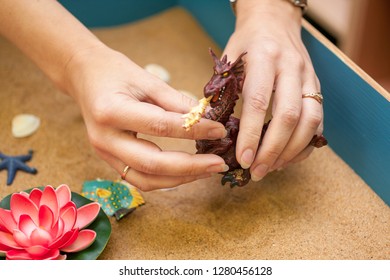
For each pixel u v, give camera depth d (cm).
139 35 98
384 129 65
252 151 59
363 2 90
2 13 68
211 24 95
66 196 61
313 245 63
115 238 64
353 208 67
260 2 72
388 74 98
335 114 73
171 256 62
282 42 65
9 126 78
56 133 77
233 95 57
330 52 71
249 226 65
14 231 57
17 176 71
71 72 65
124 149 59
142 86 61
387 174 66
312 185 70
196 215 66
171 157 59
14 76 87
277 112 59
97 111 59
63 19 67
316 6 102
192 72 89
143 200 68
